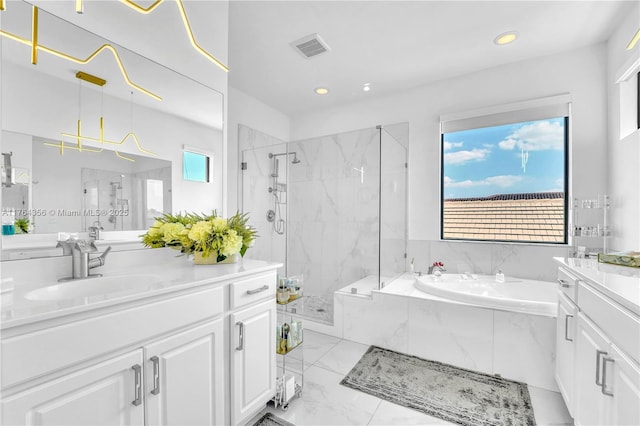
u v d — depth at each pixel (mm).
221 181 1972
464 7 1989
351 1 1931
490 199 2977
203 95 1847
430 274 2961
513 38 2342
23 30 1145
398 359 2318
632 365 946
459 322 2199
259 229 3260
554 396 1834
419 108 3211
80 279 1244
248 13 2049
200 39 1822
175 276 1305
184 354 1171
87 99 1331
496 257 2811
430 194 3146
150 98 1576
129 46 1478
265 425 1572
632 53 1978
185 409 1174
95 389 905
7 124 1107
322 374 2096
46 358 794
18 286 1114
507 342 2031
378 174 2699
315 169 3039
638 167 1956
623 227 2131
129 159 1493
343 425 1584
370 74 2930
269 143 3732
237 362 1401
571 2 1938
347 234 2855
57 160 1240
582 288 1395
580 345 1401
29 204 1163
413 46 2455
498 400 1793
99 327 907
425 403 1769
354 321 2654
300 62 2701
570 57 2529
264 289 1570
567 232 2633
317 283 3006
